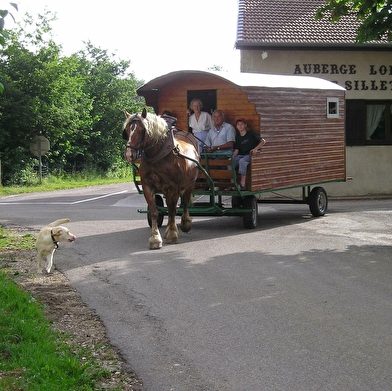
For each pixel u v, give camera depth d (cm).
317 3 2378
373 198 2191
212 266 1029
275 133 1442
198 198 1650
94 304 810
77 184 3447
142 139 1148
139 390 548
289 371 582
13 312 730
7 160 3506
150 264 1048
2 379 539
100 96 4638
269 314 759
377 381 555
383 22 1427
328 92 1606
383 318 738
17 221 1592
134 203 2102
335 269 1003
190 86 1470
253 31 2209
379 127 2291
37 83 3625
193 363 607
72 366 573
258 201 1653
